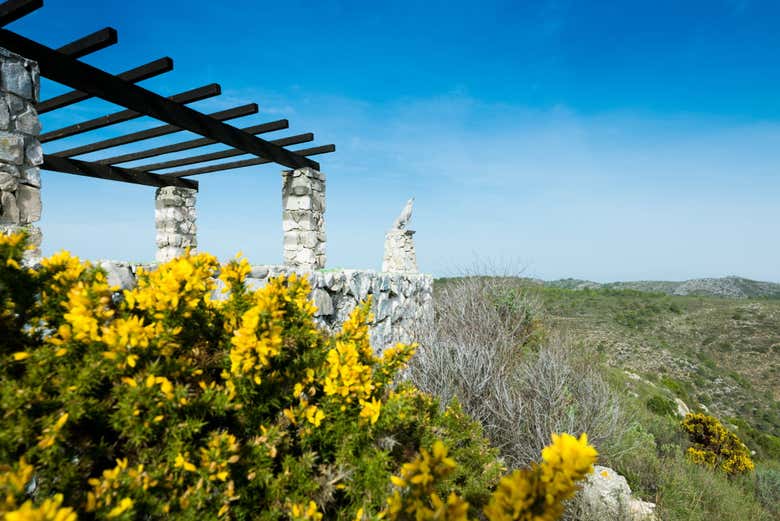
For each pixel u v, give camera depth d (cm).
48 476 129
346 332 223
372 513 150
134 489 127
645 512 406
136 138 623
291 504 152
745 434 1443
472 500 194
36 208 369
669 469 538
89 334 145
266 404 174
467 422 252
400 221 1152
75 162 766
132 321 143
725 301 4350
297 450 179
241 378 159
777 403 2794
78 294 151
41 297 174
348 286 517
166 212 944
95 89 436
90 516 126
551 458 102
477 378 466
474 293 817
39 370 145
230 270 204
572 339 704
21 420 127
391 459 177
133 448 147
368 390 177
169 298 159
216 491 141
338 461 169
